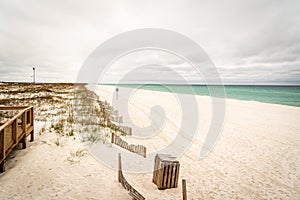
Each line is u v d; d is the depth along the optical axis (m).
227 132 11.34
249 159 7.27
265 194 4.91
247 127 12.77
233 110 21.23
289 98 47.16
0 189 4.16
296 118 16.59
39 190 4.26
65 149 6.71
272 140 9.85
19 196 3.98
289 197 4.80
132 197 4.18
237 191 5.01
